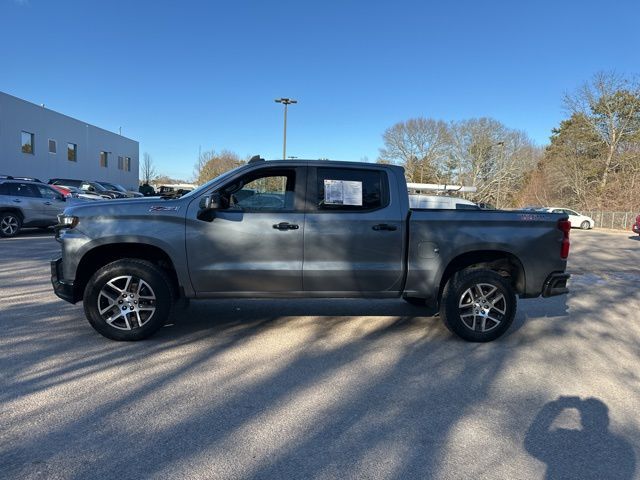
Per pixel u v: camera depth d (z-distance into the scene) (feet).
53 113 106.22
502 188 212.23
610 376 14.52
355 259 16.56
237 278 16.20
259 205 16.52
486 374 14.40
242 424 10.89
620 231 112.37
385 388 13.15
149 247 16.29
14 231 46.73
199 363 14.56
